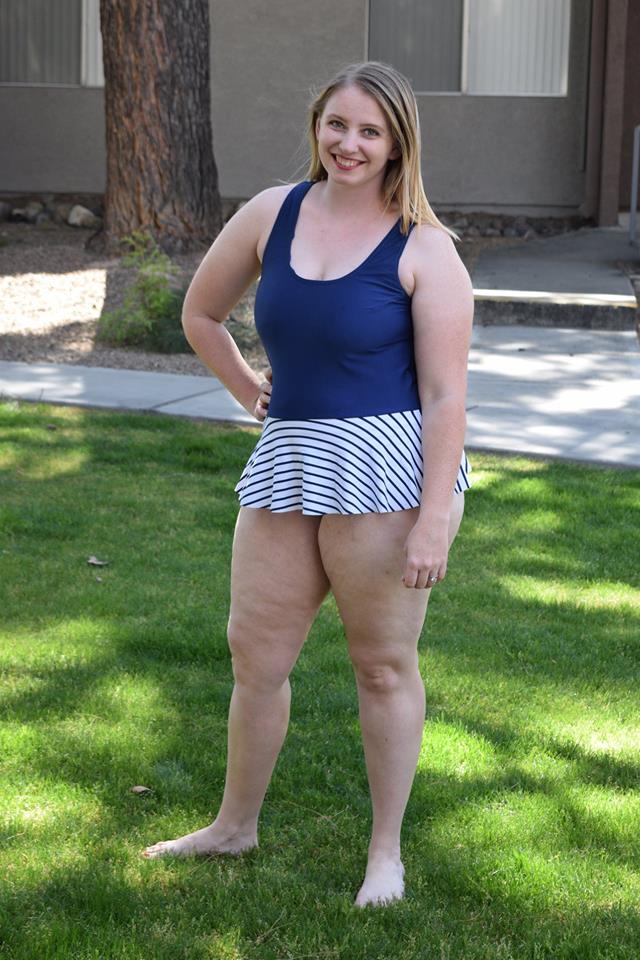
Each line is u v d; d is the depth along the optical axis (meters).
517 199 15.52
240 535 2.68
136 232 10.04
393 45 15.37
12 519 5.30
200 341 2.83
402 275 2.47
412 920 2.67
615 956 2.57
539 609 4.59
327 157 2.47
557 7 15.01
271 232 2.59
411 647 2.67
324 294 2.47
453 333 2.48
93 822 3.06
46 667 3.94
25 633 4.21
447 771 3.35
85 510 5.53
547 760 3.44
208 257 2.74
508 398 7.67
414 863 2.91
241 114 15.66
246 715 2.78
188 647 4.10
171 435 6.80
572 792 3.24
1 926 2.61
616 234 14.34
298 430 2.53
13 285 10.99
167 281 9.55
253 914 2.68
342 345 2.47
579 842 3.01
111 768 3.32
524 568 4.99
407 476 2.52
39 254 12.30
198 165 12.12
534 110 15.29
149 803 3.16
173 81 11.83
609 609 4.61
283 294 2.51
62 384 7.96
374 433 2.50
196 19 11.92
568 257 12.89
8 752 3.38
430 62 15.36
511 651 4.20
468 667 4.06
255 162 15.77
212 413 7.25
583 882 2.83
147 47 11.73
